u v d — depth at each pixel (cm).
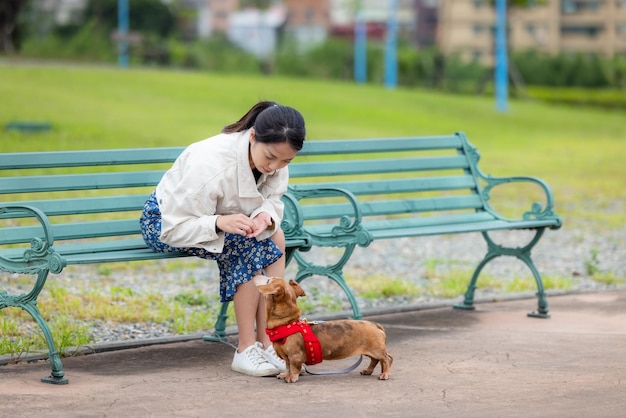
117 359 570
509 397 495
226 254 540
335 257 1006
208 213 529
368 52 5197
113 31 5447
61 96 2480
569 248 1084
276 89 3275
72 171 1383
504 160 2098
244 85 3278
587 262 932
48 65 3438
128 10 5769
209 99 2856
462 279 860
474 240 1141
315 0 8419
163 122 2245
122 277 855
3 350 570
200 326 663
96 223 586
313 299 776
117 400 480
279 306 513
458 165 759
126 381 518
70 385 506
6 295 519
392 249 1065
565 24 7894
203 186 522
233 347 605
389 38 4619
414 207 724
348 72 5138
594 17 7856
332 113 2895
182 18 6819
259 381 522
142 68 3844
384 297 792
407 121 2917
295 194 626
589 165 2094
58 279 824
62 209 579
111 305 723
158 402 477
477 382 524
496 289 830
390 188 718
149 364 559
